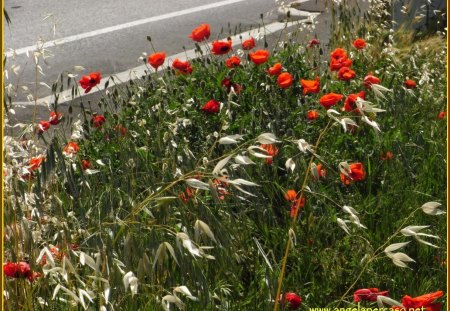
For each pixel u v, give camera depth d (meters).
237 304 3.74
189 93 6.12
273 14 13.39
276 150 5.07
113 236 3.27
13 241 3.53
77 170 4.69
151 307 3.38
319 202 4.76
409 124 5.94
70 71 10.39
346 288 4.17
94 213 3.73
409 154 5.39
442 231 4.51
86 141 5.54
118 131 5.40
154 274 3.48
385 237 4.57
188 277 3.01
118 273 3.09
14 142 4.27
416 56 7.79
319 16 12.39
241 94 6.06
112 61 11.00
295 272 4.15
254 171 4.85
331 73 7.07
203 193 4.33
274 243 4.36
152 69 10.36
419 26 9.80
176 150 4.62
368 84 5.70
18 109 8.44
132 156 4.41
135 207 3.46
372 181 5.30
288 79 5.80
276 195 4.88
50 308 3.50
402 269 4.29
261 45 11.34
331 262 4.26
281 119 5.77
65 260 3.06
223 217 3.95
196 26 13.06
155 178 4.20
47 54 4.96
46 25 13.35
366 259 3.94
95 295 3.24
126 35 12.56
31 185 4.12
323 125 5.72
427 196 4.99
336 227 4.52
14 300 3.46
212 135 5.41
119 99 6.12
